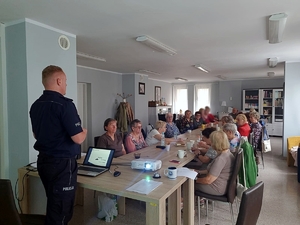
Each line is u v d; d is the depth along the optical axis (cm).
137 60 487
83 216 271
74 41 302
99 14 236
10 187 136
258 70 658
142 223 255
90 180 182
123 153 312
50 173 156
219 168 220
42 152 160
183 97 1020
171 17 246
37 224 167
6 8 219
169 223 213
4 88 258
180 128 593
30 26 248
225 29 286
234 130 316
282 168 450
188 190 205
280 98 828
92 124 604
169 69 624
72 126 154
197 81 974
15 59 252
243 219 116
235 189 236
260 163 484
